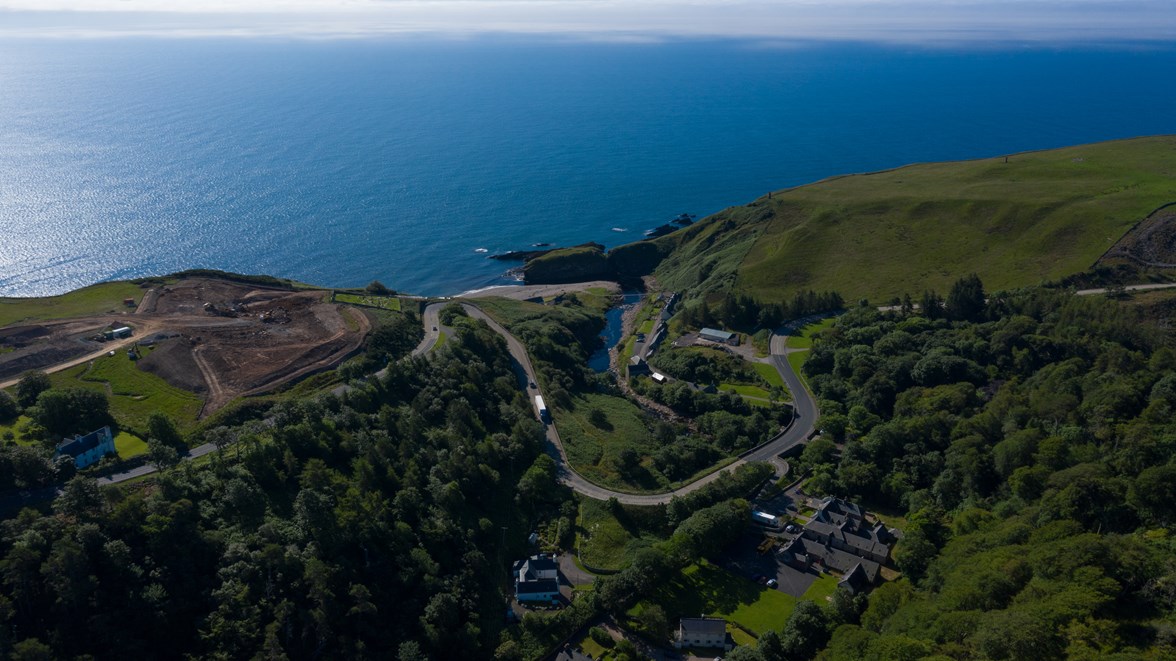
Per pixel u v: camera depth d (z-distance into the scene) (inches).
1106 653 3472.0
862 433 7455.7
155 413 5826.8
